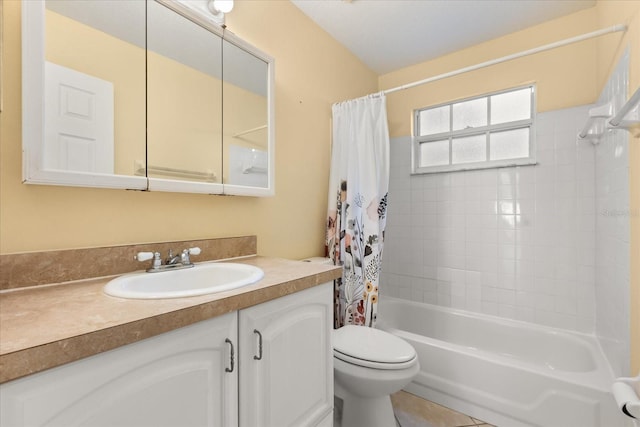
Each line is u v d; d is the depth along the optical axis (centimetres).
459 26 195
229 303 75
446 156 238
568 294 184
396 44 216
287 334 95
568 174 184
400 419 152
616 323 135
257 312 85
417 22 191
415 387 173
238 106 140
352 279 185
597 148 169
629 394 78
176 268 108
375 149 184
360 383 126
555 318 188
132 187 102
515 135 210
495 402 147
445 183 230
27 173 81
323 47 199
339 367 129
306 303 103
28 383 47
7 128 82
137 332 58
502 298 206
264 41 157
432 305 233
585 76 178
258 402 85
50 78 86
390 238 257
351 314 183
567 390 130
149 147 109
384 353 128
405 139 250
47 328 54
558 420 132
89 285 87
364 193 182
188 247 120
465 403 156
